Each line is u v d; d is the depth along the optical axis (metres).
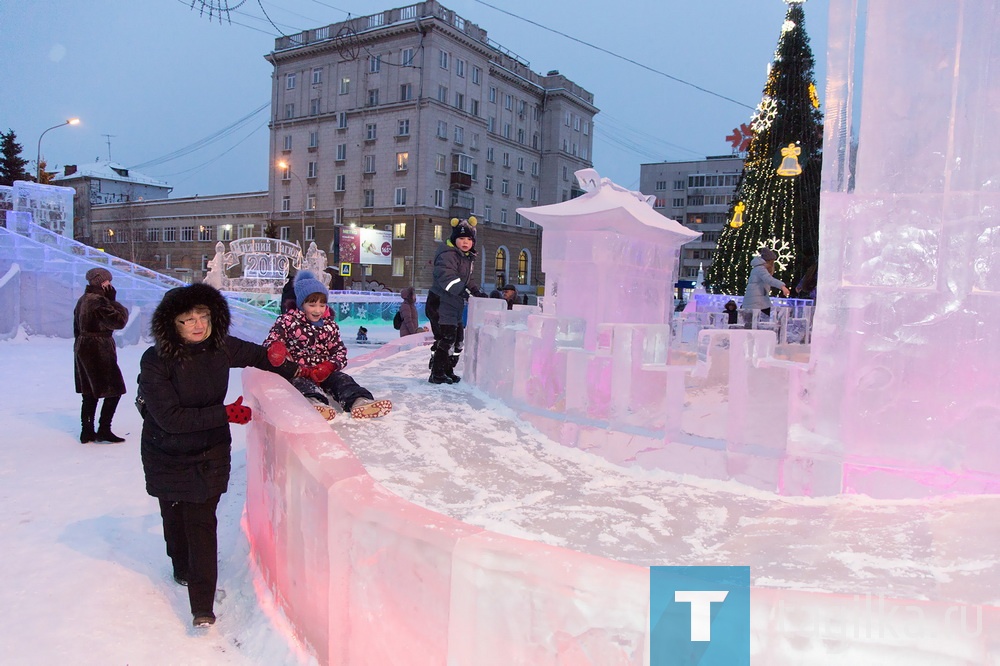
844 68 2.77
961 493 2.61
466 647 1.74
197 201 58.00
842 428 2.78
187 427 2.64
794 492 2.84
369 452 3.36
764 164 15.18
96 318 5.38
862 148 2.74
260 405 3.11
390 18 47.28
